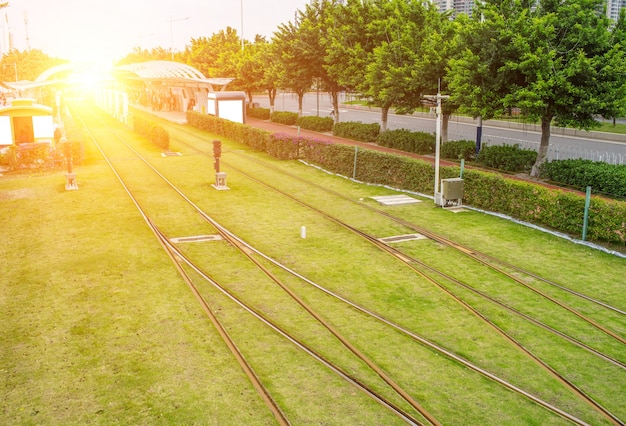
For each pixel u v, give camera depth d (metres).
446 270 14.12
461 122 51.06
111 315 11.56
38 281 13.53
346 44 38.94
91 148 37.34
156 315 11.55
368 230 17.77
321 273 13.98
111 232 17.61
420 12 33.31
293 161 31.66
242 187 24.59
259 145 35.84
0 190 24.12
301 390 8.79
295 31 47.91
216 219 19.19
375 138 39.16
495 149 27.91
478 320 11.30
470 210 20.23
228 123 42.47
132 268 14.39
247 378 9.12
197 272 14.10
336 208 20.72
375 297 12.48
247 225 18.44
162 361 9.68
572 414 8.25
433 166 22.17
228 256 15.34
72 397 8.62
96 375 9.25
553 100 23.45
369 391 8.73
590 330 10.89
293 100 93.00
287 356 9.85
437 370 9.42
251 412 8.21
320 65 44.25
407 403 8.47
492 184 19.91
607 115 22.83
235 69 65.62
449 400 8.56
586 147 34.78
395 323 11.16
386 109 38.09
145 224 18.53
